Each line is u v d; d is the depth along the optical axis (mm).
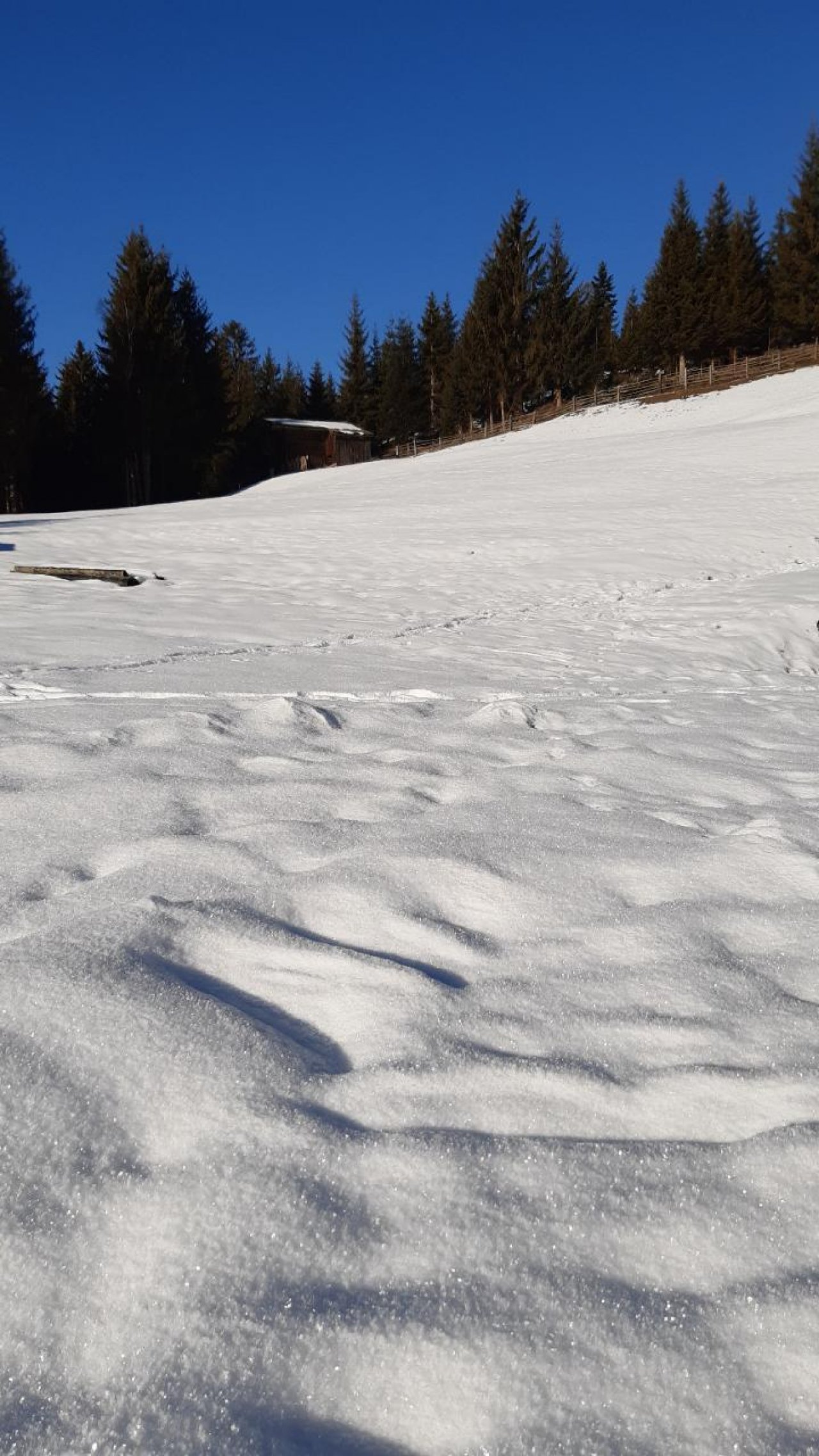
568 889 2586
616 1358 1145
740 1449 1046
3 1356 1160
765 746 4531
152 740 4141
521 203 59750
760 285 56594
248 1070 1691
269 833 2953
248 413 71438
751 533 16750
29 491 48438
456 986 2078
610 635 9492
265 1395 1110
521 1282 1256
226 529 18828
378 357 79500
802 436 29938
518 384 61875
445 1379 1122
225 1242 1319
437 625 9812
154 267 48812
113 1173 1448
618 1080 1709
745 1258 1296
